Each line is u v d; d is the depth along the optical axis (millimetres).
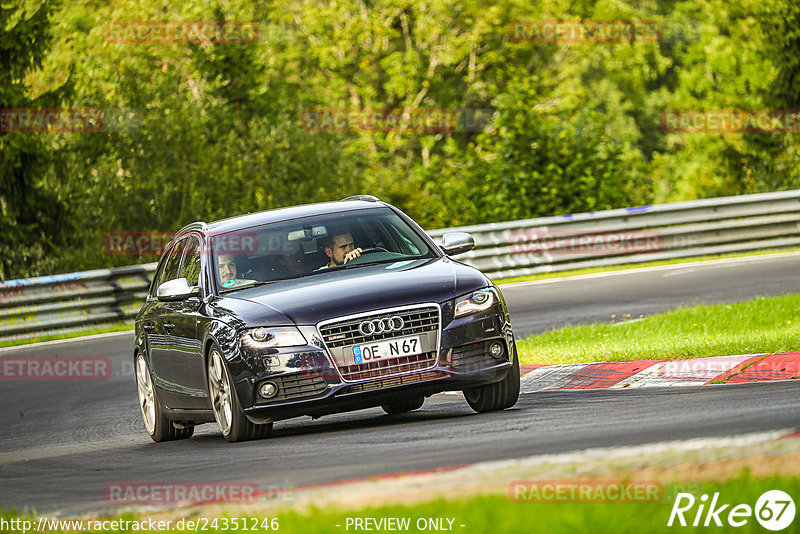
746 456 16656
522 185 89688
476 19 153250
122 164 96750
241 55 116000
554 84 151875
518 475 17031
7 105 93062
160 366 32406
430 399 35844
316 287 27859
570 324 49406
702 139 149750
